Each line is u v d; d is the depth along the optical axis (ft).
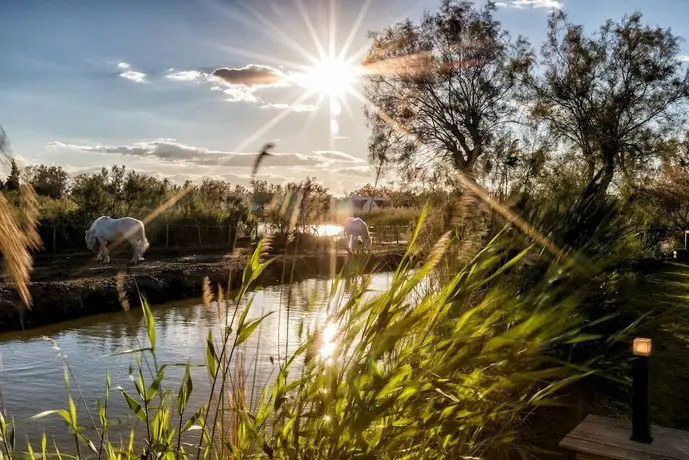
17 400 20.48
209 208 84.23
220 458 7.89
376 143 83.20
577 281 12.50
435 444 7.86
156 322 35.40
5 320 33.63
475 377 7.55
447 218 10.13
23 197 6.43
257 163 7.61
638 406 11.00
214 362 7.63
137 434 16.42
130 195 76.74
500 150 65.21
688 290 36.40
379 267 8.82
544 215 17.29
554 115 81.30
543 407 15.17
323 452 7.14
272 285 38.50
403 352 7.58
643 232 55.16
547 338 8.74
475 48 83.15
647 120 80.69
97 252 63.36
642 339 11.09
